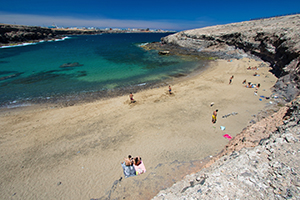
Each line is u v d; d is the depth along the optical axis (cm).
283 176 527
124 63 3950
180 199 547
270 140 713
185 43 6219
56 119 1627
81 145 1266
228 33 4894
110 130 1434
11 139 1345
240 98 1902
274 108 1585
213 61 3962
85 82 2675
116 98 2072
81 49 6488
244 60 3766
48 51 5959
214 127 1406
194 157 1102
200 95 2056
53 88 2423
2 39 7906
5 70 3325
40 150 1226
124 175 994
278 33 3070
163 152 1163
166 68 3472
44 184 965
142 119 1578
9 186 957
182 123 1488
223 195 511
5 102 1989
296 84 1772
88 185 948
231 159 688
